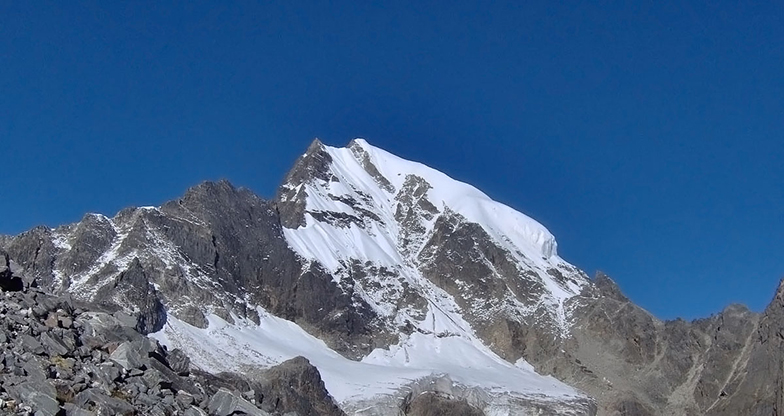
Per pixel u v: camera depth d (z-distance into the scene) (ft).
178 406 100.48
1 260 114.62
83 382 96.07
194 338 580.71
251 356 590.55
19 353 96.58
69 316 110.63
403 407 588.09
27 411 87.10
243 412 105.29
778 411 599.57
